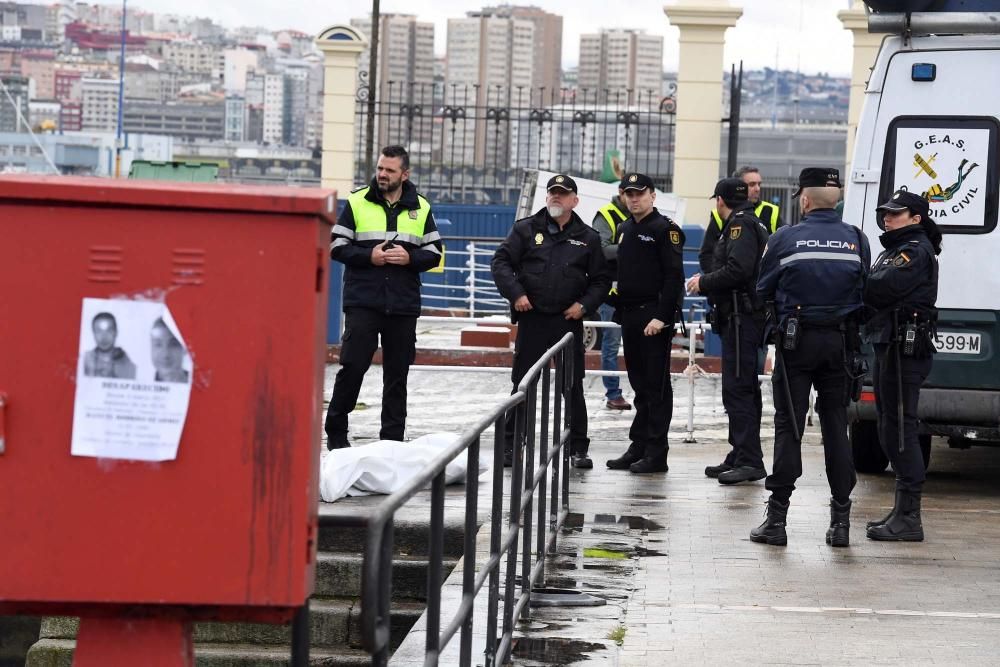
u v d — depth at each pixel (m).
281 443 3.98
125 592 3.99
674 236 12.45
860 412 12.19
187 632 4.17
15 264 3.96
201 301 3.97
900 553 9.74
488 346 22.56
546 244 12.15
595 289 12.24
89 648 4.10
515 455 7.22
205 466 3.98
